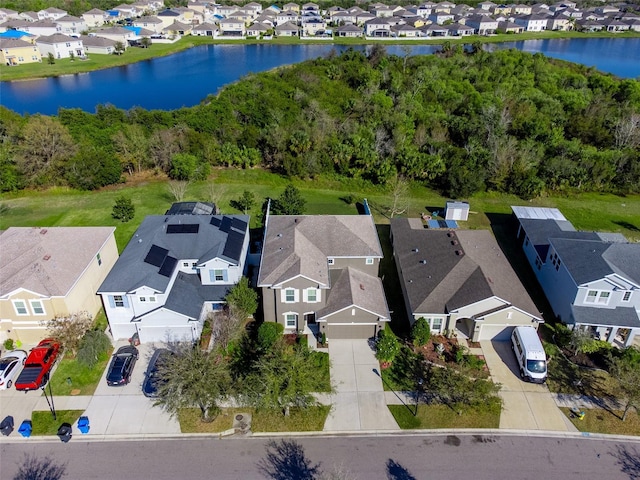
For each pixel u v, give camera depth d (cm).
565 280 3597
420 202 5681
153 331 3341
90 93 10000
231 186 5897
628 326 3331
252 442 2716
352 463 2597
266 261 3525
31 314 3228
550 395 3045
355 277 3619
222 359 3170
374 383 3094
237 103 8125
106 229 3925
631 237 4981
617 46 15925
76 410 2870
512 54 10850
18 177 5631
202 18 17875
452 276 3609
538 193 5791
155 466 2562
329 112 8000
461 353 3228
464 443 2728
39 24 14338
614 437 2789
